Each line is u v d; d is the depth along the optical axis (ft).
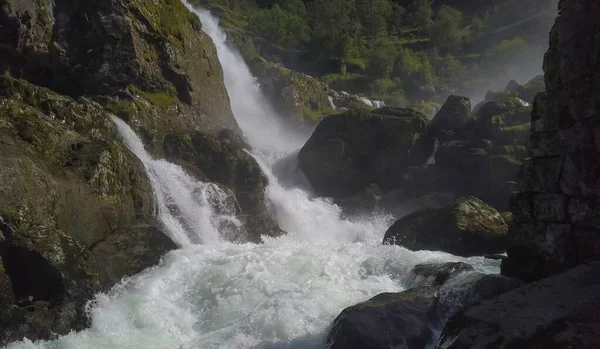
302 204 58.08
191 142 49.16
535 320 17.72
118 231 31.94
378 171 63.36
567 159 21.85
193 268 30.68
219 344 23.13
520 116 61.26
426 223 40.42
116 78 48.60
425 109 107.65
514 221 24.71
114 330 24.45
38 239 24.59
